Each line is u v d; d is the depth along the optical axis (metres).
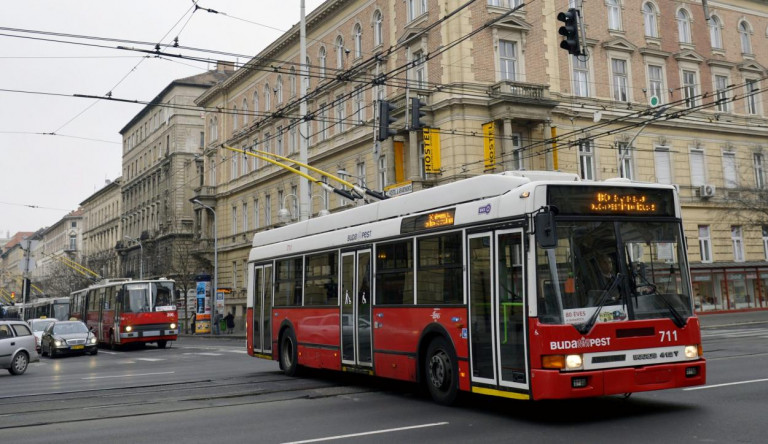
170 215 74.44
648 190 9.44
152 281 33.31
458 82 32.75
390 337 11.80
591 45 37.53
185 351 30.17
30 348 20.72
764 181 42.75
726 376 12.44
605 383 8.50
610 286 8.88
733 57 43.31
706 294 39.78
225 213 59.75
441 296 10.58
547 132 33.78
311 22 45.22
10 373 20.47
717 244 40.97
